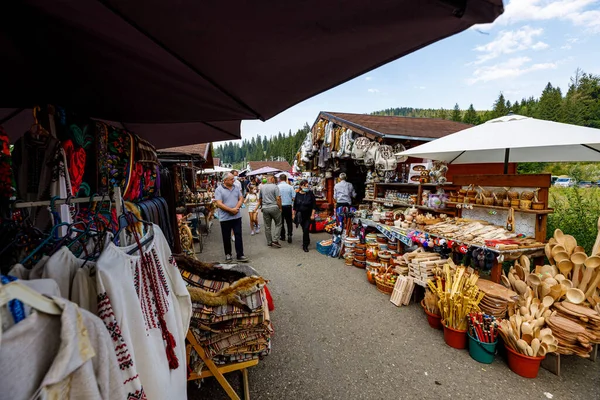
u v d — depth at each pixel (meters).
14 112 2.03
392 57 1.12
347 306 3.39
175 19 0.88
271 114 1.99
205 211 7.74
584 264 2.46
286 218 6.75
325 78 1.35
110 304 0.83
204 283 1.93
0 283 0.58
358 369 2.30
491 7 0.70
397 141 5.71
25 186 0.98
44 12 0.87
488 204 3.31
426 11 0.76
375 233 4.73
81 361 0.61
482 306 2.55
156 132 3.14
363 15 0.82
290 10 0.82
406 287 3.40
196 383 2.04
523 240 2.88
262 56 1.13
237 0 0.78
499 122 3.21
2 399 0.50
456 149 3.05
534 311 2.37
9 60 1.20
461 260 3.37
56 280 0.78
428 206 4.19
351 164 8.13
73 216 1.10
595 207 4.30
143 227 1.34
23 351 0.54
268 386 2.12
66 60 1.22
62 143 1.08
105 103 1.80
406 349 2.55
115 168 1.50
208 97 1.66
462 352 2.50
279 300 3.55
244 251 5.91
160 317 1.13
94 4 0.82
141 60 1.23
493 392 2.04
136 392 0.87
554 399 1.97
